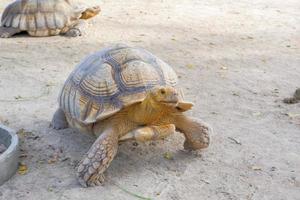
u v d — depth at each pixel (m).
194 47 4.84
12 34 5.04
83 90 2.71
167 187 2.64
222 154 2.91
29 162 2.81
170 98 2.55
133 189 2.62
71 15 5.18
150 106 2.59
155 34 5.33
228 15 6.45
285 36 5.41
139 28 5.58
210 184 2.67
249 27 5.81
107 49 2.85
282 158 2.89
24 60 4.30
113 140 2.62
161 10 6.64
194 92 3.71
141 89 2.64
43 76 3.96
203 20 6.11
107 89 2.65
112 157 2.63
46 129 3.13
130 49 2.81
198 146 2.84
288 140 3.07
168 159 2.85
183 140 3.03
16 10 5.07
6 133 2.85
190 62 4.36
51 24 5.03
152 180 2.69
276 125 3.24
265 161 2.86
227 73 4.11
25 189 2.61
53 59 4.35
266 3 7.39
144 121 2.64
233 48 4.85
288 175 2.75
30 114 3.32
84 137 3.04
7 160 2.65
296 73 4.15
